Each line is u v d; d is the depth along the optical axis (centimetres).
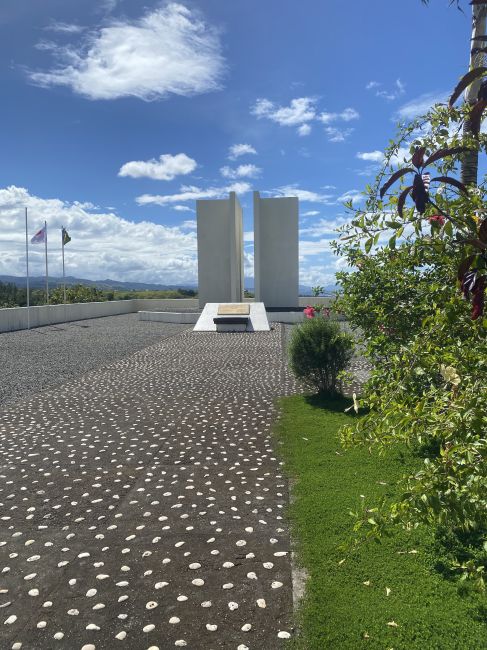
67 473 573
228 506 476
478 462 207
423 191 150
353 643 280
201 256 3447
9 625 313
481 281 161
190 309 3647
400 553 365
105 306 3394
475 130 156
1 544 416
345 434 288
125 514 466
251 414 809
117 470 579
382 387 291
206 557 383
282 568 365
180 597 334
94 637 299
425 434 249
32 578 364
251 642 289
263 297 3419
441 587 324
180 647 288
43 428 757
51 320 2691
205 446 657
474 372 231
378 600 316
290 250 3372
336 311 625
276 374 1165
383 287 500
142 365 1341
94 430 741
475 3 149
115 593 342
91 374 1217
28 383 1111
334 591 328
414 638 279
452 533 383
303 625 301
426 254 345
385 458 564
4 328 2281
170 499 496
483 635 278
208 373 1197
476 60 314
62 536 427
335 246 541
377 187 373
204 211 3422
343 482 508
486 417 202
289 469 565
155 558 385
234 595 334
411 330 436
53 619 317
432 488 213
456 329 260
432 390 267
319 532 407
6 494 519
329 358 866
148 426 756
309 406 839
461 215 204
